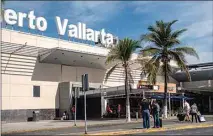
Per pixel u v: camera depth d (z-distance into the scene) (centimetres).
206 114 4841
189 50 3662
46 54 4088
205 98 5666
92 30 4912
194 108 2956
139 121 3359
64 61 4366
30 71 4062
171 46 3703
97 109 4456
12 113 3844
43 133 2262
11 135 2172
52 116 4256
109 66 4828
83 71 4675
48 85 4253
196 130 2153
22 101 3956
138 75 4931
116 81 5072
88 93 4409
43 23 4272
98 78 4844
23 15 4084
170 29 3691
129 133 1995
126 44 3394
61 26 4497
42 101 4172
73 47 4612
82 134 1972
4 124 3431
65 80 4447
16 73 3919
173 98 4647
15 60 3912
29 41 4094
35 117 3994
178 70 6028
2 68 3781
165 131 2112
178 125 2552
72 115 4172
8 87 3834
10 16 3950
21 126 3050
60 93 4372
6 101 3803
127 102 3403
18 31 3988
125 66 3450
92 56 4431
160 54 3741
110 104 4516
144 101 2286
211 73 5900
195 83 5375
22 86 3972
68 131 2355
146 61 3662
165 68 3775
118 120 3612
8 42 3875
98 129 2414
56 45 4403
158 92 4344
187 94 5197
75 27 4681
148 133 1983
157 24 3709
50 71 4288
